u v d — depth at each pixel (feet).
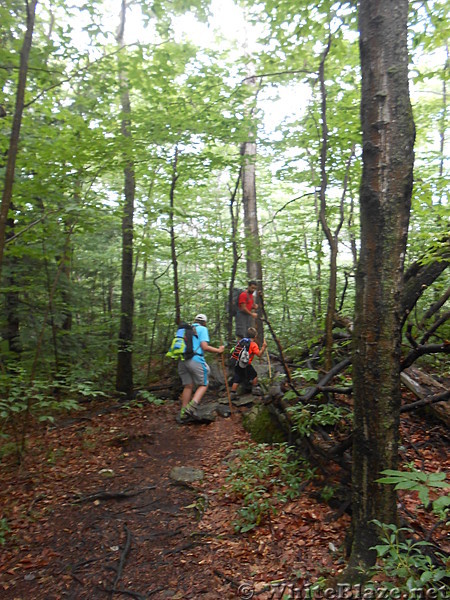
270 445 16.61
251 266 37.37
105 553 11.41
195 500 14.02
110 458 18.04
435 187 16.58
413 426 14.78
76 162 18.76
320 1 16.29
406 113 8.48
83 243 30.78
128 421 22.82
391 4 8.45
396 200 8.45
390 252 8.48
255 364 27.04
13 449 17.89
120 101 26.86
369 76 8.61
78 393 27.25
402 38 8.46
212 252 33.81
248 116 24.16
